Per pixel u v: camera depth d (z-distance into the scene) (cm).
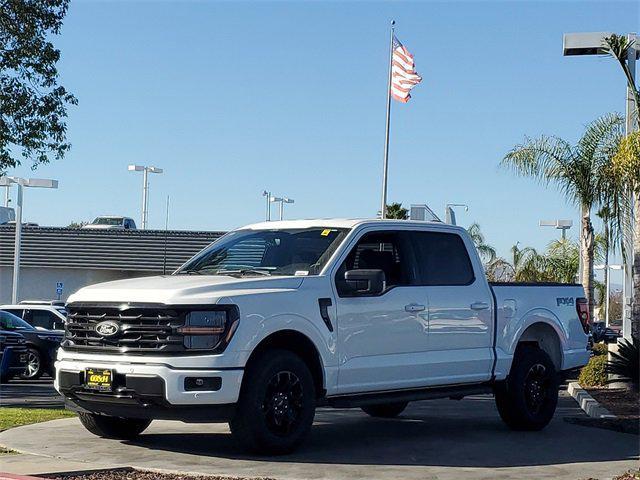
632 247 2259
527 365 1240
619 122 2694
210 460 977
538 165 2736
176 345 947
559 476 929
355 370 1050
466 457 1035
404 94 3334
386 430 1245
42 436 1141
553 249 5169
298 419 1005
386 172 3581
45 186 4184
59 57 2212
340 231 1101
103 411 999
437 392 1152
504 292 1227
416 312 1112
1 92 2147
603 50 2039
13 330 2339
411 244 1145
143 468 925
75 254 4881
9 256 4878
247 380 967
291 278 1024
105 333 980
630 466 987
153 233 4925
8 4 2136
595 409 1452
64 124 2241
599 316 6969
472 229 5453
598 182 2598
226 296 964
